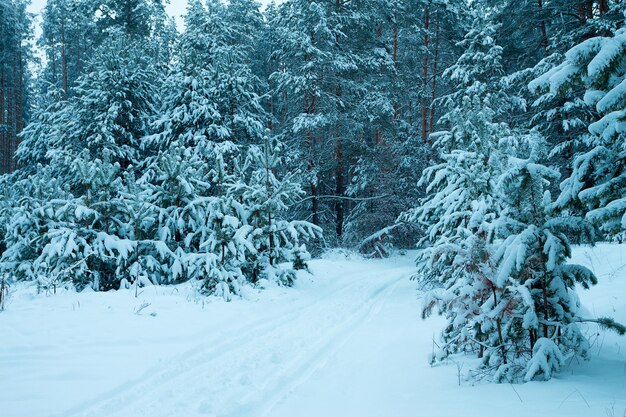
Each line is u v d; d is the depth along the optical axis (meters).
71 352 5.98
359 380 5.05
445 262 9.65
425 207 11.42
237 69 20.09
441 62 29.61
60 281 10.53
